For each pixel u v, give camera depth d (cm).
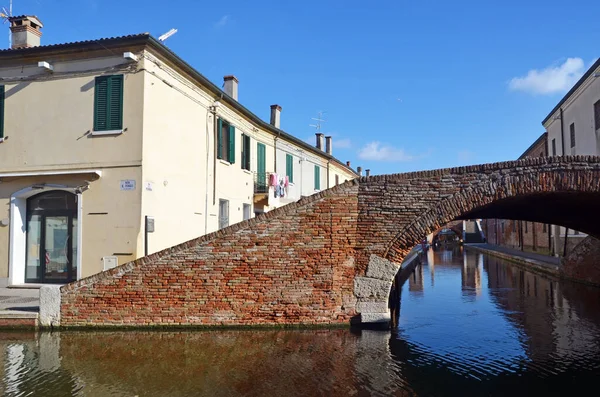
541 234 3438
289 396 729
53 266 1530
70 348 971
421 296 1802
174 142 1612
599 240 1791
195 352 938
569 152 2703
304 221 1105
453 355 957
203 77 1742
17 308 1185
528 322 1281
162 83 1544
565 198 1177
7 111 1541
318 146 3612
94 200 1463
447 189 1080
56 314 1118
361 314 1096
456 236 7075
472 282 2252
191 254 1108
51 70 1505
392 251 1091
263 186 2375
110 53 1474
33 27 1684
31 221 1553
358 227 1103
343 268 1102
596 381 816
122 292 1111
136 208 1427
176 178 1622
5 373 829
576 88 2497
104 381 793
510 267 3002
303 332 1070
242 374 821
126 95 1459
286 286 1102
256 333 1067
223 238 1108
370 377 813
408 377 819
